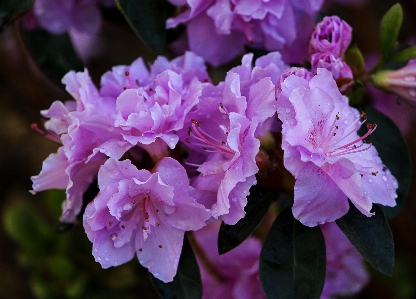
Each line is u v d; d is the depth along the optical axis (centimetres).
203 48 43
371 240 37
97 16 46
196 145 38
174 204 37
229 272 46
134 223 38
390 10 41
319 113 36
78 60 47
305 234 38
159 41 40
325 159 36
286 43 43
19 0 40
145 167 38
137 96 37
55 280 53
